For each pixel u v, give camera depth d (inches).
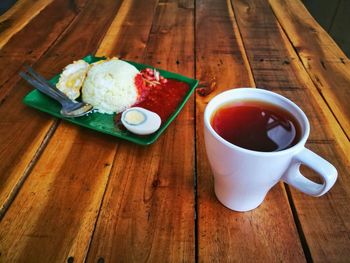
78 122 13.5
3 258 8.9
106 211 10.2
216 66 17.9
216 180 10.2
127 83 14.9
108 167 11.8
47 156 12.2
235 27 22.1
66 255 9.1
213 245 9.3
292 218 10.1
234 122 9.5
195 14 23.9
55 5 25.0
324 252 9.1
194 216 10.1
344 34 46.8
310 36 21.0
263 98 10.2
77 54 19.0
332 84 16.3
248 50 19.4
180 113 14.4
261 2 25.7
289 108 9.8
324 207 10.4
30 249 9.2
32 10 24.2
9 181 11.2
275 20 23.1
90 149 12.5
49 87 15.3
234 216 10.1
